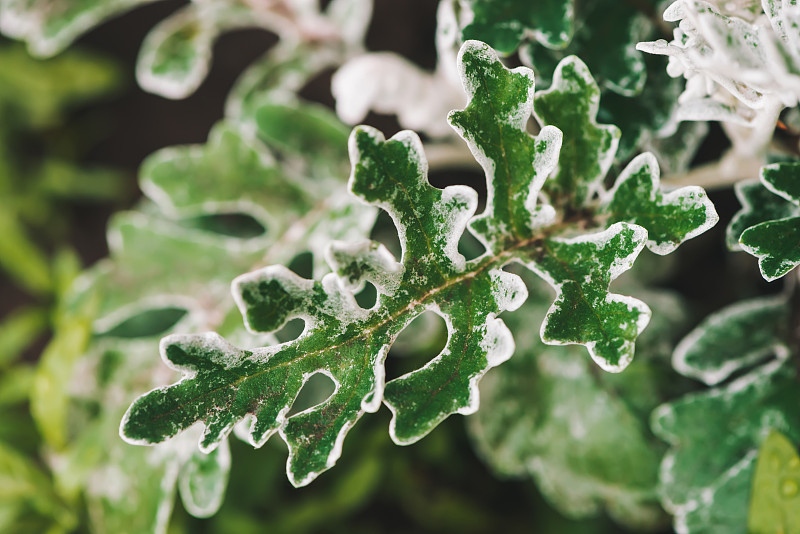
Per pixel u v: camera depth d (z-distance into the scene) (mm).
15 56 755
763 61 296
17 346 566
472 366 307
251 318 300
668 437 373
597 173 324
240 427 359
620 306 307
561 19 339
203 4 428
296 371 305
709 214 310
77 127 790
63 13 417
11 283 778
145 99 788
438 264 310
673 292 469
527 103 310
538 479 454
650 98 354
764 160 356
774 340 372
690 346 373
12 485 439
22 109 779
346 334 306
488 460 456
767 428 368
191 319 407
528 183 313
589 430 434
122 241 418
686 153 367
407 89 416
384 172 303
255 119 419
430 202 307
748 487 361
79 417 462
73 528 449
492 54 308
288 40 454
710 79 318
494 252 313
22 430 505
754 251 309
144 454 393
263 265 409
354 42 456
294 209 418
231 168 416
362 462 547
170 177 413
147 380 413
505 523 580
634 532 522
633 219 318
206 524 533
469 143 310
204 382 301
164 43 420
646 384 431
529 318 458
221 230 483
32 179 774
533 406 448
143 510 387
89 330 418
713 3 317
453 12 354
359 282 303
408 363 518
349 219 393
